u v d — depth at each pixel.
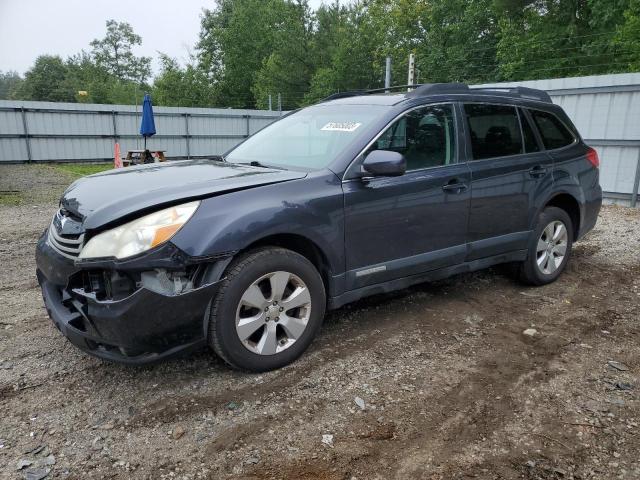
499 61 32.31
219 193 3.08
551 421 2.91
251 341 3.28
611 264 6.02
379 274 3.77
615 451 2.66
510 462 2.57
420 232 3.94
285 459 2.55
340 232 3.48
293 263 3.28
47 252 3.18
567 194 5.12
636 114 10.16
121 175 3.55
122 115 23.48
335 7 43.94
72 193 3.36
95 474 2.44
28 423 2.81
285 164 3.84
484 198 4.32
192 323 2.96
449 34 34.66
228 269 3.07
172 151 24.64
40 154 22.22
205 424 2.82
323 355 3.60
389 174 3.44
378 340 3.86
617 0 24.59
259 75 46.25
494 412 2.99
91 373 3.34
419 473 2.48
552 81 11.38
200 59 54.03
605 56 25.94
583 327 4.21
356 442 2.70
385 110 3.90
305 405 3.01
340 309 4.44
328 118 4.14
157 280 2.84
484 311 4.50
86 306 2.94
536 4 29.28
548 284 5.22
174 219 2.88
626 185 10.48
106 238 2.84
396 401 3.07
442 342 3.87
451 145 4.18
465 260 4.34
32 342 3.78
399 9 36.59
